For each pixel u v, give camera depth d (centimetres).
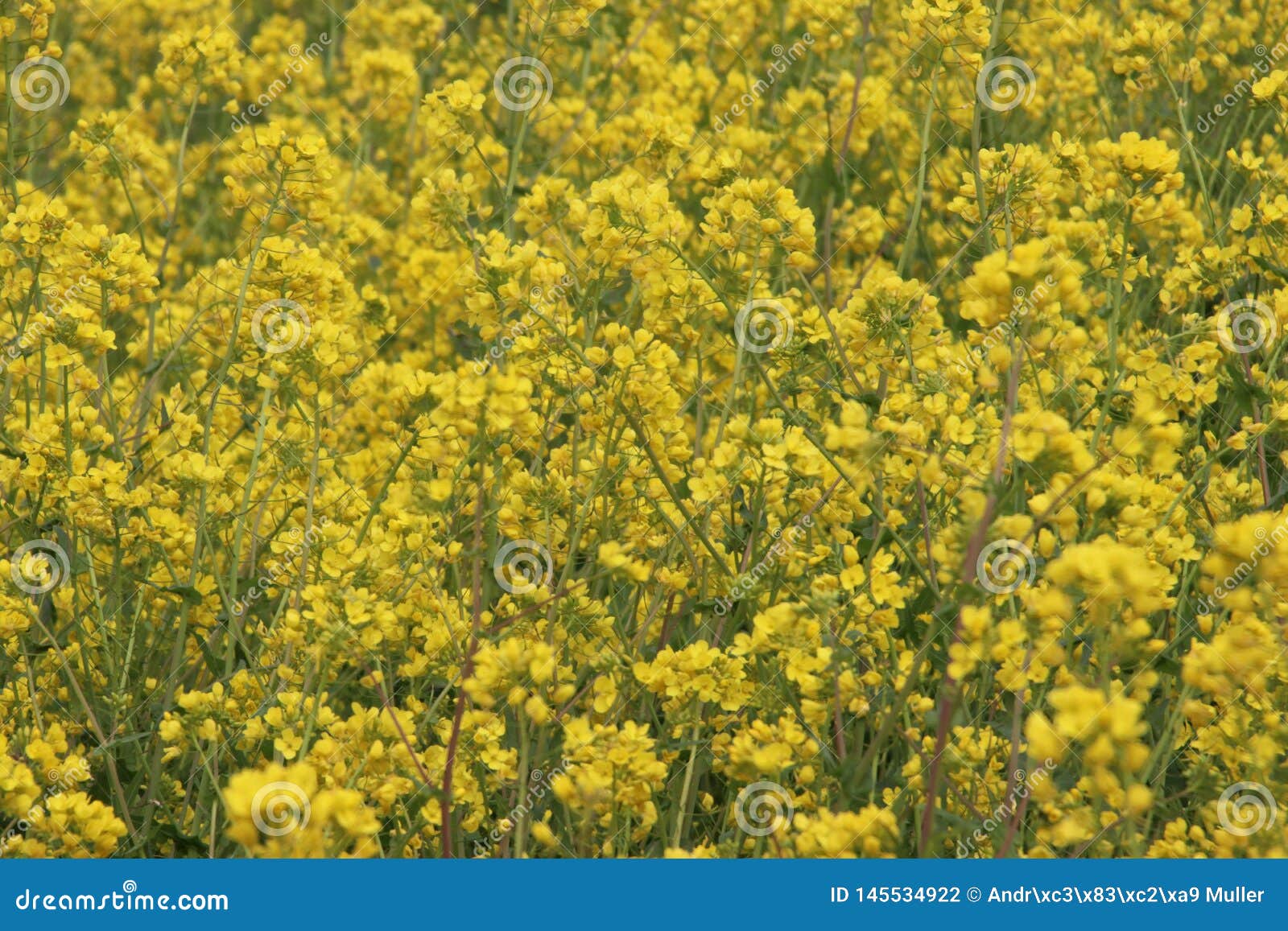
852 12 895
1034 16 907
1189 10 852
